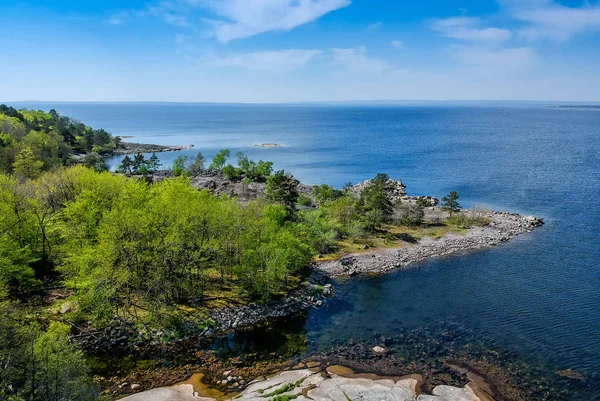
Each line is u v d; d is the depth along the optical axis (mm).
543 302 56781
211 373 40312
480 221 96500
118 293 50562
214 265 60469
